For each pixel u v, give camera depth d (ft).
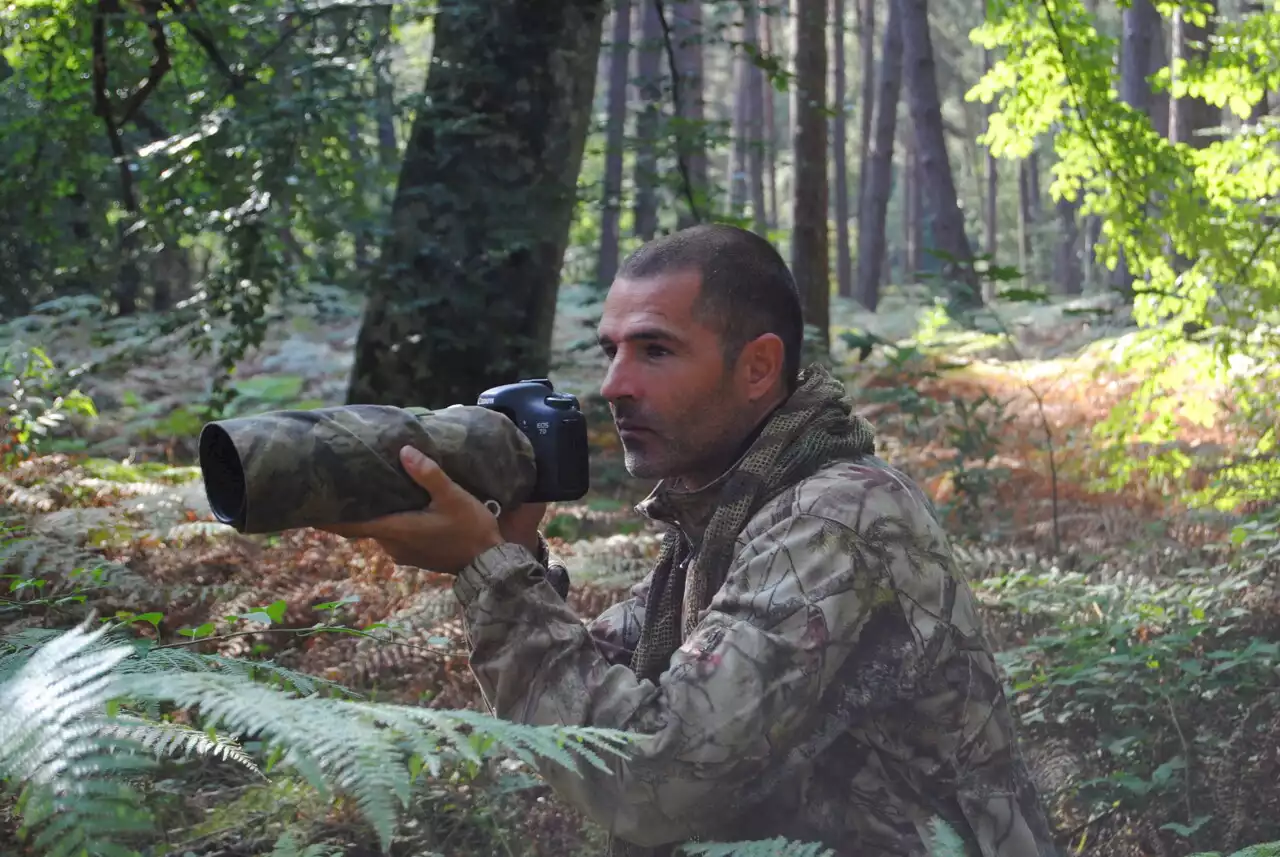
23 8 22.52
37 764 3.57
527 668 5.09
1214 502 16.96
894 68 88.79
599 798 5.05
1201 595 11.55
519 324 20.92
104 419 27.27
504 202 20.45
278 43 21.13
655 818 5.04
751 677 4.98
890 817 5.35
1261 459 16.98
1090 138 19.25
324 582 11.91
